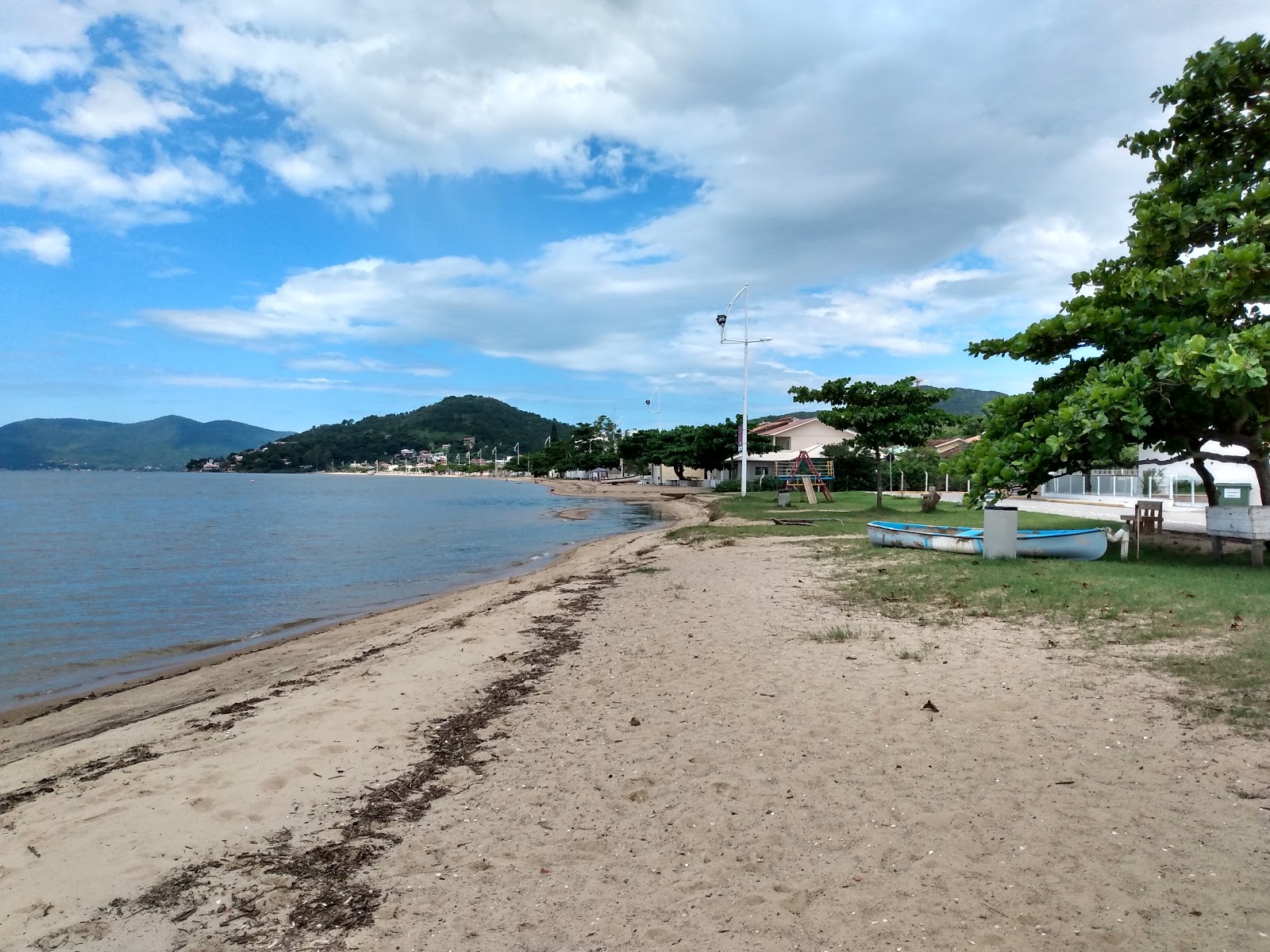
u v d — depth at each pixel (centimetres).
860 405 3178
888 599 1112
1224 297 1224
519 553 2764
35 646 1318
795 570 1477
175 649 1291
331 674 941
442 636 1102
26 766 675
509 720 693
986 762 521
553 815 496
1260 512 1210
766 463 6850
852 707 653
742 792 505
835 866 408
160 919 398
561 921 379
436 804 525
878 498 3173
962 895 371
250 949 369
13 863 466
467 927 379
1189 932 330
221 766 612
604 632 1054
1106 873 379
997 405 1579
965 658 775
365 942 370
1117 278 1451
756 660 827
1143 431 1219
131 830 504
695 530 2608
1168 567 1252
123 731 761
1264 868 373
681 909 381
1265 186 1295
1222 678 639
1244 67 1395
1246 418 1290
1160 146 1577
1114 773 489
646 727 643
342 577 2172
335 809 525
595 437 13550
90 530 3806
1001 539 1437
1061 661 741
